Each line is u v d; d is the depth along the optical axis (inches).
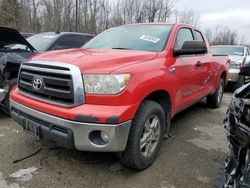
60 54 130.0
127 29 171.3
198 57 180.5
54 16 1122.0
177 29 161.2
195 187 115.0
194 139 167.9
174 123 198.8
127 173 123.1
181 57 154.6
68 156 136.0
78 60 115.0
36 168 124.3
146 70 120.3
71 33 307.0
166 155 142.3
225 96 324.5
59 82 109.9
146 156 124.6
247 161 75.1
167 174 123.9
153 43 149.5
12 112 132.9
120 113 104.5
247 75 83.0
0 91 174.9
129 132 111.9
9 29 193.5
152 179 119.5
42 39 292.5
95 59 117.2
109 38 168.2
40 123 116.1
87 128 103.8
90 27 1137.4
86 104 105.8
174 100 145.3
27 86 124.3
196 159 139.7
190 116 219.5
